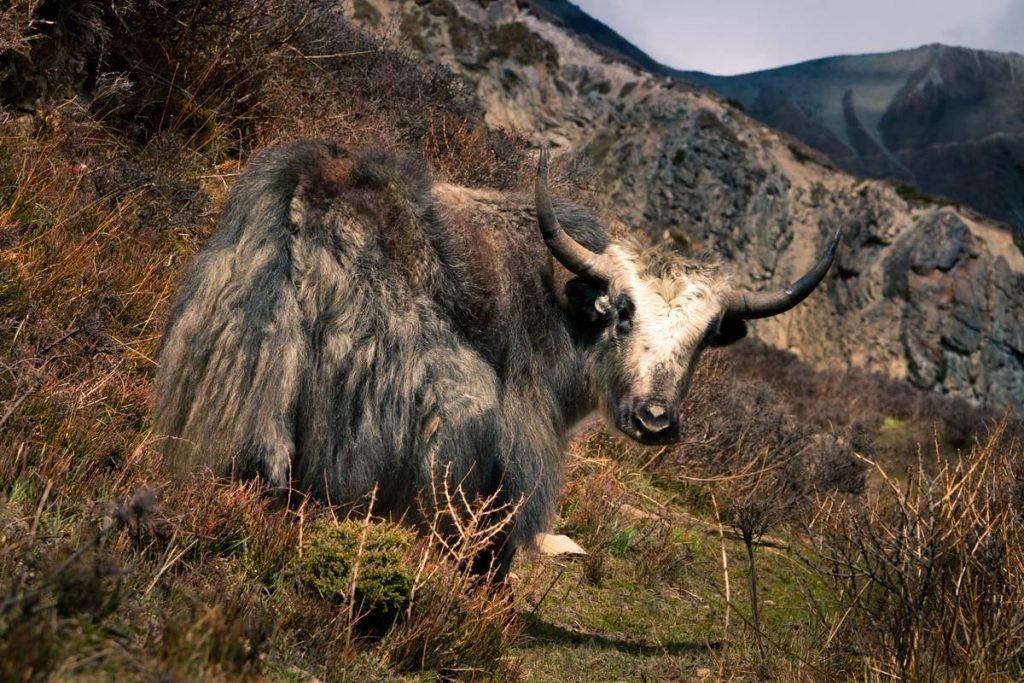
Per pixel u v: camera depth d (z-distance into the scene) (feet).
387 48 34.81
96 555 10.28
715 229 123.24
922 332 121.80
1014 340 125.90
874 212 129.49
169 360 14.05
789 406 42.11
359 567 12.68
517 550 17.49
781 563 25.40
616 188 121.49
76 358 16.01
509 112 84.28
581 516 23.41
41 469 13.12
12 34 18.99
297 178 14.57
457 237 15.56
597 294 16.56
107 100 23.09
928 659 15.31
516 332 15.94
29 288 16.53
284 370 13.60
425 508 14.75
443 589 13.51
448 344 14.83
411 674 12.71
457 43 85.61
